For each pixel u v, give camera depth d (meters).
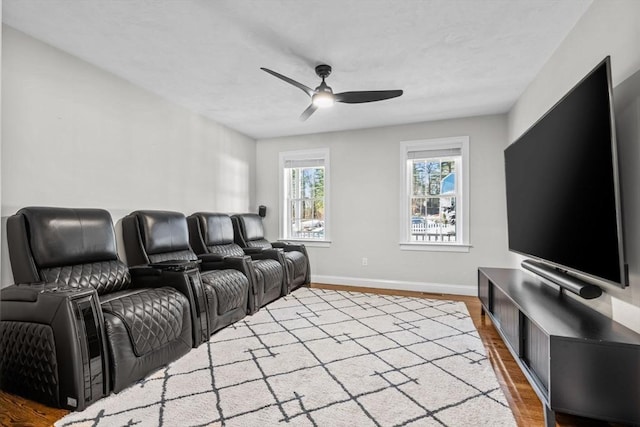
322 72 2.81
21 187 2.29
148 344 2.02
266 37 2.38
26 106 2.32
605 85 1.57
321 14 2.10
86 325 1.71
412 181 4.58
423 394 1.84
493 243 4.13
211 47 2.52
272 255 4.02
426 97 3.56
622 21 1.71
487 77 3.06
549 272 2.26
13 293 1.78
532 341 1.79
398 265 4.57
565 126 1.97
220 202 4.52
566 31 2.31
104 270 2.40
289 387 1.91
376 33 2.33
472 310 3.45
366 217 4.75
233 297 2.95
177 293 2.38
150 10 2.06
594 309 1.89
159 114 3.50
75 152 2.65
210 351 2.42
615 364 1.38
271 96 3.53
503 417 1.63
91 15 2.11
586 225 1.76
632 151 1.63
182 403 1.75
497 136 4.12
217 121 4.44
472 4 2.02
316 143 5.05
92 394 1.71
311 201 5.17
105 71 2.90
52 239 2.10
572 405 1.43
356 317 3.21
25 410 1.68
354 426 1.56
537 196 2.40
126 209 3.10
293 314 3.31
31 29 2.27
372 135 4.73
